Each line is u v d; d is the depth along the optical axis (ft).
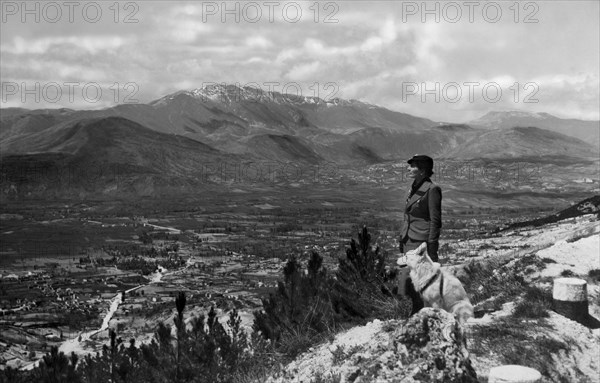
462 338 26.94
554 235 114.01
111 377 46.39
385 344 29.37
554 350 33.45
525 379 25.04
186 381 41.32
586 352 34.40
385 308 46.85
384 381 25.70
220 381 40.75
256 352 43.37
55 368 52.70
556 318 38.27
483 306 45.32
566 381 31.42
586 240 62.39
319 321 46.11
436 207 37.63
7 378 57.26
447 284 36.37
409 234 38.68
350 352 33.86
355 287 49.11
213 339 42.60
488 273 57.00
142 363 44.55
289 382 35.63
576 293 40.11
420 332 26.66
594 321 40.27
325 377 30.42
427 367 25.35
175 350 44.16
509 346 33.45
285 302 47.96
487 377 29.40
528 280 52.95
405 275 37.81
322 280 49.34
